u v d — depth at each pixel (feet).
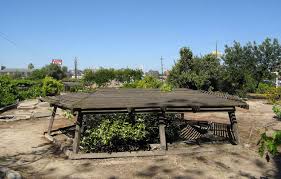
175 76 103.65
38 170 30.14
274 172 30.12
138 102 36.32
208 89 103.24
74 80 242.37
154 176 28.63
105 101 36.27
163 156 34.86
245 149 38.29
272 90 96.17
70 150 36.06
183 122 48.62
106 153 34.01
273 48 124.36
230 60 123.85
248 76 114.42
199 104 36.96
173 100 38.55
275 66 125.90
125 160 33.35
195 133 41.75
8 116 64.44
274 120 62.80
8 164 31.96
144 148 38.19
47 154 35.76
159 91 45.91
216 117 67.10
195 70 104.06
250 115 70.44
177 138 42.96
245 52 124.67
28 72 439.63
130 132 35.83
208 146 38.68
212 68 103.81
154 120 40.73
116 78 193.77
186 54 103.76
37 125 55.72
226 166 31.76
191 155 35.37
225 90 109.81
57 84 121.08
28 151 37.14
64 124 56.70
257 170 30.66
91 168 30.76
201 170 30.42
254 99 116.16
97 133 35.09
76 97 39.96
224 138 43.52
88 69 190.49
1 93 85.40
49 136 44.04
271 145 11.82
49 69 275.59
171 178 28.17
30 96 114.93
